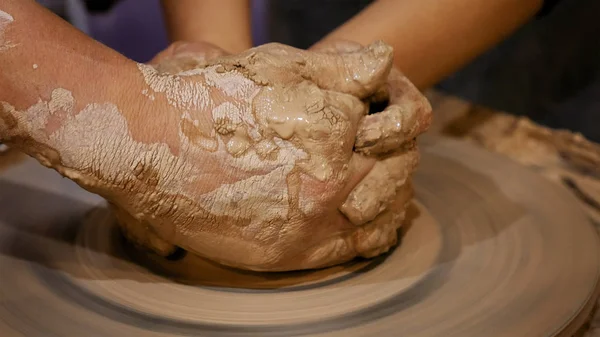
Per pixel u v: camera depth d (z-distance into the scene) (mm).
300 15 1115
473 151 638
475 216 555
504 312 457
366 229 490
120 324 449
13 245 515
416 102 485
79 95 438
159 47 1206
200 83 457
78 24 1065
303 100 455
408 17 586
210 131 451
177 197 454
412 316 456
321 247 482
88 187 454
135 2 1139
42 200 567
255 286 484
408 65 587
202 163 451
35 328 443
